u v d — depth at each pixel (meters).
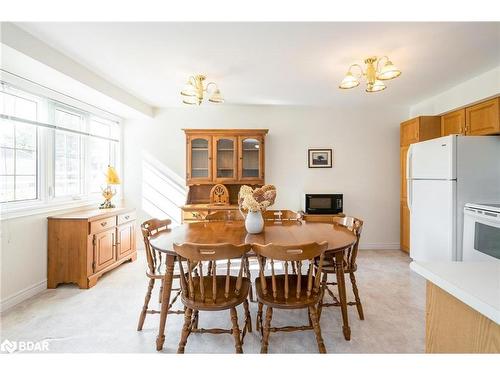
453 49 2.20
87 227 2.62
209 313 2.19
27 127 2.54
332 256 2.06
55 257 2.63
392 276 2.92
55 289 2.61
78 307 2.25
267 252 1.48
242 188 2.07
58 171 2.94
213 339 1.82
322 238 1.85
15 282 2.31
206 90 3.07
